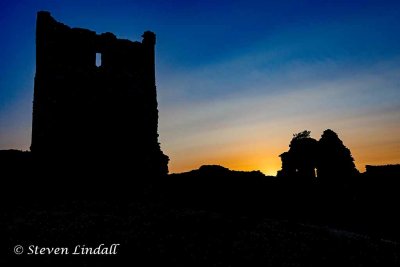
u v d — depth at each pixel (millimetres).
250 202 27703
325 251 14484
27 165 22922
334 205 29281
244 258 12016
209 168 31688
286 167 34469
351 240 17828
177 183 28578
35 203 19047
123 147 25812
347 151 33750
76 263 10102
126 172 25281
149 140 27266
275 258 12461
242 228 17094
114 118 25969
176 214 19000
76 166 23750
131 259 10805
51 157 23281
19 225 13734
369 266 13258
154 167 26844
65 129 24094
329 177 32250
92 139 24812
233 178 29812
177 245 12688
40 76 24422
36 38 25047
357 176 32344
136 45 28312
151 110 27984
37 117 23938
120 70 27047
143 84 28016
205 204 26094
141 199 24078
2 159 22891
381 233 24328
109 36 27078
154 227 15219
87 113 25016
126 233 13664
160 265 10508
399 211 28047
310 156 33625
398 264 14094
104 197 22984
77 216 16156
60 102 24297
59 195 21781
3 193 20109
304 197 29781
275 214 26656
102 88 25969
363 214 28609
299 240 15906
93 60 26266
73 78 25031
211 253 12172
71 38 25578
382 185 30703
